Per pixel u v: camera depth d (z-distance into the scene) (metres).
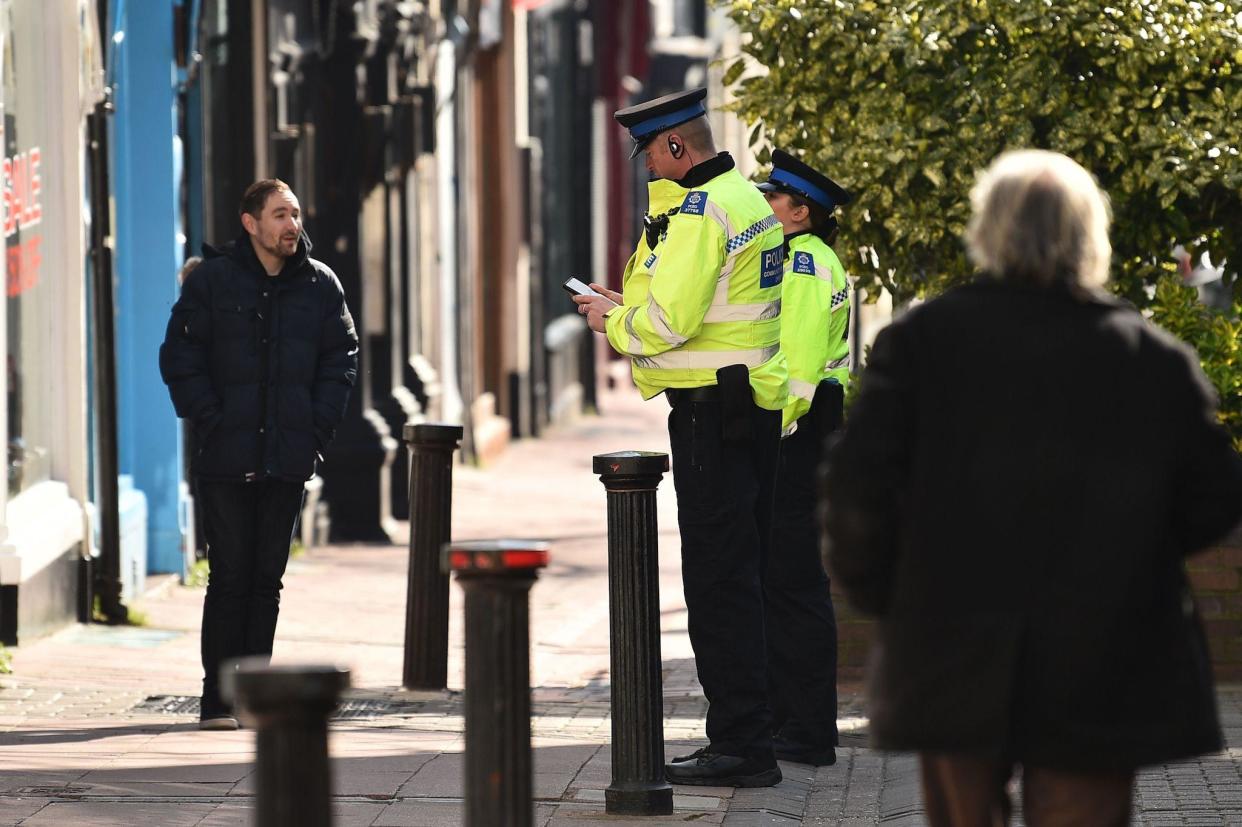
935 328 14.41
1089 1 32.31
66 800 22.88
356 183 57.69
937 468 14.16
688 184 23.50
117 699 31.08
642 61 119.38
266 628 28.72
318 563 51.06
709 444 23.55
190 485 46.91
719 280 23.30
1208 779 24.55
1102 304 14.35
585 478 74.00
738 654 24.22
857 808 24.08
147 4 43.97
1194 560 31.95
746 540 23.84
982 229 14.61
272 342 28.58
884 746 14.14
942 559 14.04
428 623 32.41
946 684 13.90
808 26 33.69
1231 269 34.78
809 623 26.59
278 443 28.42
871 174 33.00
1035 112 32.50
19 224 36.41
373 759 25.67
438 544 32.47
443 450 32.47
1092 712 13.75
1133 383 14.10
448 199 74.44
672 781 24.44
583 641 39.97
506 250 85.25
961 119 32.84
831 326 26.58
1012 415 14.05
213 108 49.50
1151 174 32.12
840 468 14.30
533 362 88.94
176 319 28.53
